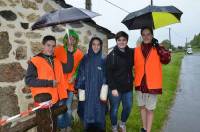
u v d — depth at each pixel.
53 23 2.42
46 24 2.43
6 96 2.75
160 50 2.73
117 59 2.74
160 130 3.49
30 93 2.95
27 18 2.96
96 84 2.78
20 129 2.34
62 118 2.85
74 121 3.37
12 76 2.80
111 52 2.77
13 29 2.82
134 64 2.80
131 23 2.80
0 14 2.71
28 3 2.97
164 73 9.27
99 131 2.93
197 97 5.70
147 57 2.73
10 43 2.79
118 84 2.77
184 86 7.26
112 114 2.84
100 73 2.79
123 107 2.85
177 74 9.95
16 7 2.85
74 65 2.84
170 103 5.05
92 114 2.79
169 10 2.72
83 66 2.83
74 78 2.86
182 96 5.81
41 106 2.28
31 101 2.96
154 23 2.71
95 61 2.79
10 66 2.79
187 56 25.62
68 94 2.84
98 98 2.79
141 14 2.71
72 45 2.81
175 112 4.42
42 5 3.11
